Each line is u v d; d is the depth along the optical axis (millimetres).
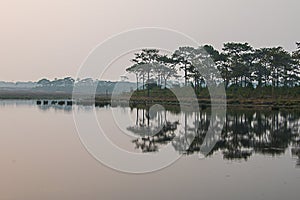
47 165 17656
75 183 14797
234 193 13633
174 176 15852
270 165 18141
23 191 13781
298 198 13109
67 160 18672
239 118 40781
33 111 49844
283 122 36969
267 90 66750
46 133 27641
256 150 22141
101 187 14219
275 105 57938
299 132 29922
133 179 15391
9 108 56969
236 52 68688
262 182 15086
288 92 67562
